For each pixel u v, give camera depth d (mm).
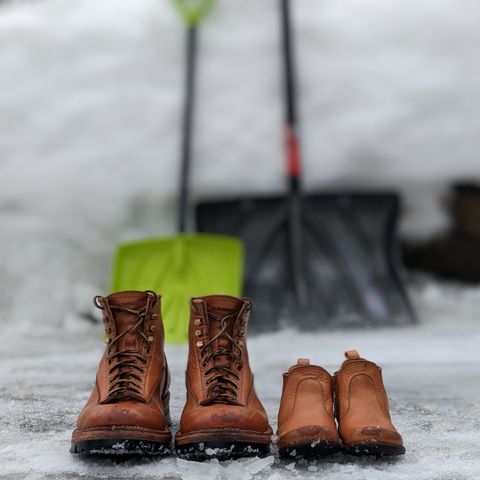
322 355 1993
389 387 1708
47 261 2592
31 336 2285
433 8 2816
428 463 1260
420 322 2469
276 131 2701
